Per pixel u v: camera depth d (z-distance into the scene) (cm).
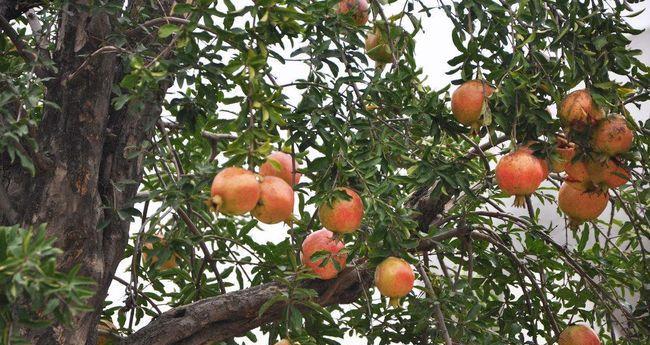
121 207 353
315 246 354
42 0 374
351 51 362
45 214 338
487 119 336
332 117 342
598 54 346
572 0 346
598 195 352
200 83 343
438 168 348
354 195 333
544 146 337
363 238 348
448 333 369
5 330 293
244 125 324
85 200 342
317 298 374
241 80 319
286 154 348
